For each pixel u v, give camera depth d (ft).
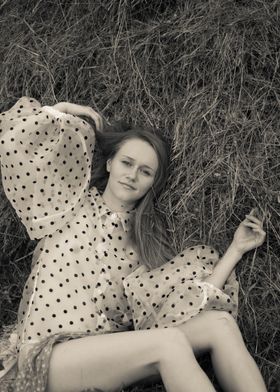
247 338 8.22
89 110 8.63
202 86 8.77
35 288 7.77
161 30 9.05
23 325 7.72
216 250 8.35
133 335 7.07
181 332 7.07
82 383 7.10
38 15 9.77
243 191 8.38
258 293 8.28
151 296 7.91
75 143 8.32
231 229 8.39
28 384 7.11
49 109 8.36
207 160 8.52
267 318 8.24
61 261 7.91
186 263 8.12
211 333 7.33
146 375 7.10
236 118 8.53
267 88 8.55
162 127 8.84
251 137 8.45
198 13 8.95
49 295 7.73
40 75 9.44
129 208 8.34
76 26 9.53
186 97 8.79
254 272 8.28
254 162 8.38
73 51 9.43
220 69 8.66
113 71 9.22
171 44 8.98
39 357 7.15
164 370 6.92
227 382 7.23
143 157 8.18
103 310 7.89
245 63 8.62
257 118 8.48
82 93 9.36
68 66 9.41
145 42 9.07
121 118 9.10
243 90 8.60
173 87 8.90
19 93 9.55
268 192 8.27
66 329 7.61
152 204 8.41
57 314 7.66
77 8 9.55
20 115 8.40
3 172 8.20
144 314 7.85
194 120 8.65
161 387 7.69
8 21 9.85
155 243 8.35
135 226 8.24
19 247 9.29
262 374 8.11
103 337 7.14
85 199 8.32
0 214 9.20
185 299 7.69
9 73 9.58
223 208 8.41
